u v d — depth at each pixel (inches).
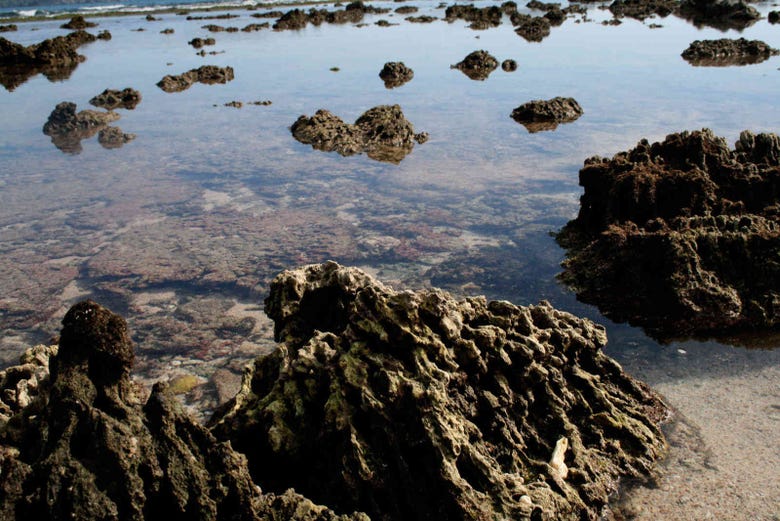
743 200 680.4
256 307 608.1
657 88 1411.2
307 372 375.6
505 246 720.3
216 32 2539.4
